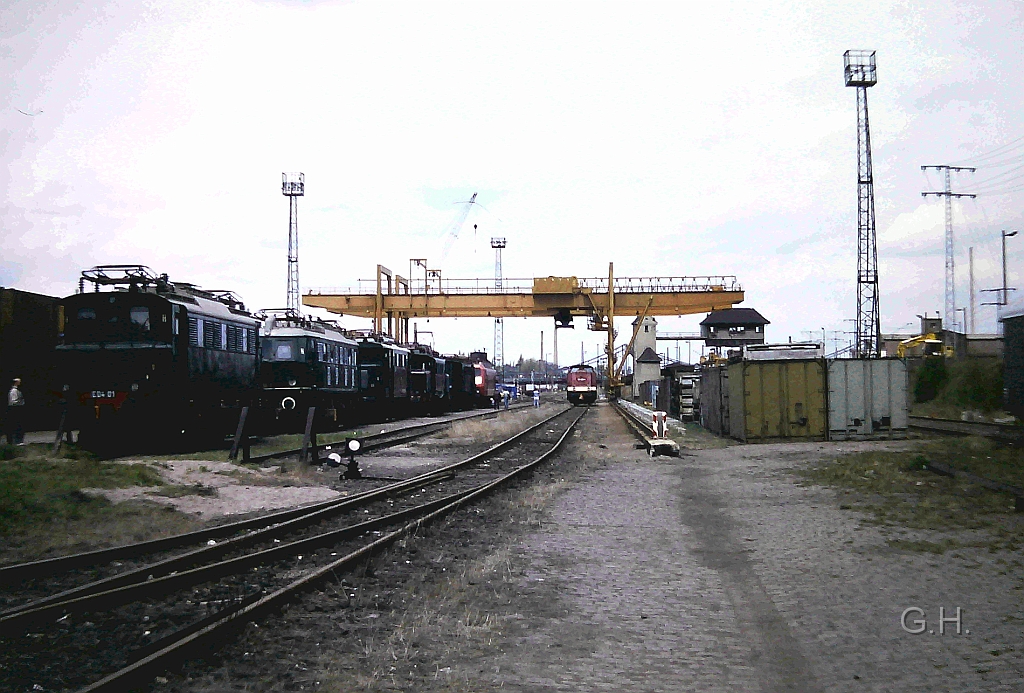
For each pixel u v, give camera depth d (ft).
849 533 35.68
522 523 41.16
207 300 79.97
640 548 34.53
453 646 21.20
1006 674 18.12
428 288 241.96
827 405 89.61
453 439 104.37
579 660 20.01
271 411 97.96
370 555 31.81
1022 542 31.94
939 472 53.88
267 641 21.31
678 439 98.48
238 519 42.19
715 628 22.52
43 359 90.33
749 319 330.54
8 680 18.53
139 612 24.21
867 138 213.87
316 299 239.91
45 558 31.22
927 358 180.96
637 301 230.27
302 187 260.62
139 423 68.33
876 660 19.33
